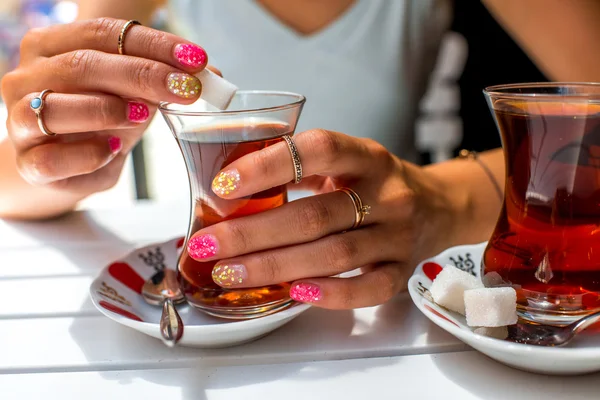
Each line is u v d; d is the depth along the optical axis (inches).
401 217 12.7
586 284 10.8
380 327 12.3
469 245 13.9
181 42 12.0
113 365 11.4
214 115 11.2
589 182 10.6
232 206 11.7
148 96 12.1
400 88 25.2
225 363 11.4
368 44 24.6
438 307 11.6
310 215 11.6
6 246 16.9
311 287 11.6
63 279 14.8
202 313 12.5
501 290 10.9
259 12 24.7
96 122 12.7
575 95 10.3
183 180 41.8
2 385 10.9
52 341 12.1
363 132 25.6
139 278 13.8
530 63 24.9
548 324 10.9
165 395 10.6
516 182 11.3
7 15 38.0
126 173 44.6
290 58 24.9
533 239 11.0
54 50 13.4
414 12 24.5
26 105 13.0
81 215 19.4
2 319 13.0
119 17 20.5
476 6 24.9
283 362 11.3
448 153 30.7
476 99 26.1
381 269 12.3
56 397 10.6
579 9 19.8
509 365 10.9
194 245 11.6
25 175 14.7
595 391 10.3
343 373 11.0
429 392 10.4
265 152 11.3
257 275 11.5
